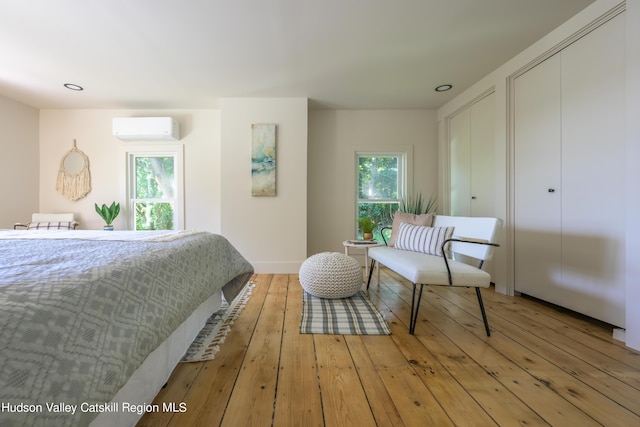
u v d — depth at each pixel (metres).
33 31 1.91
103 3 1.64
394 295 2.39
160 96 3.10
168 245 1.32
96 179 3.50
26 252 1.02
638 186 1.43
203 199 3.54
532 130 2.19
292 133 3.19
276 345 1.47
